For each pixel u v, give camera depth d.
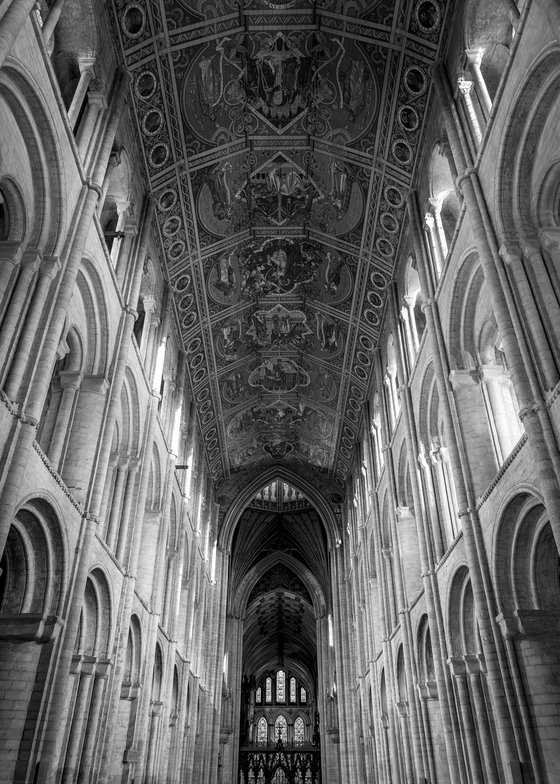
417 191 22.14
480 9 16.73
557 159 12.92
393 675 26.75
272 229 28.17
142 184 22.27
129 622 19.44
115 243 20.47
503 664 13.73
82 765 15.84
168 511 25.88
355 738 36.38
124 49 18.77
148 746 23.23
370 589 32.91
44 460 13.12
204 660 37.16
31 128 13.02
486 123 16.14
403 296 25.00
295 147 24.58
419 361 22.38
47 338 13.00
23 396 12.20
